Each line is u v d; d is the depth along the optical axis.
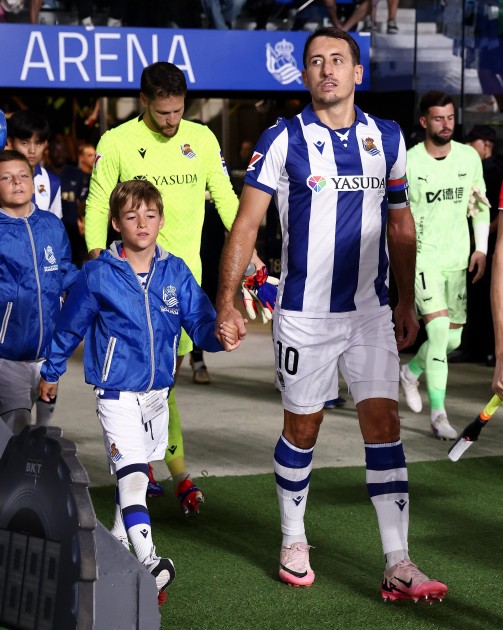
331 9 12.23
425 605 4.55
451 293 8.16
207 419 8.49
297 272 4.65
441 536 5.50
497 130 12.03
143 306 4.58
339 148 4.54
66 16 11.65
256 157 4.56
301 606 4.53
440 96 7.97
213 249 10.72
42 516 3.27
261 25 12.16
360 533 5.55
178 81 5.73
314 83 4.51
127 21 11.82
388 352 4.68
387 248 4.94
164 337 4.64
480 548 5.31
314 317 4.65
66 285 5.61
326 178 4.53
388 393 4.65
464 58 12.00
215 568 5.03
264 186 4.55
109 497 6.25
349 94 4.53
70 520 3.13
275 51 11.72
